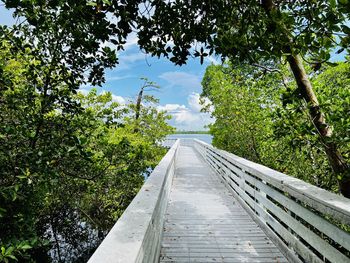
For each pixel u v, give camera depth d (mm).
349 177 3123
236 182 6602
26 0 2518
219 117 9516
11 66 4742
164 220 4664
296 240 3172
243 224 4738
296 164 6023
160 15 3051
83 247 9641
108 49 3562
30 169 3408
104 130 5285
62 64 3760
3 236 3850
